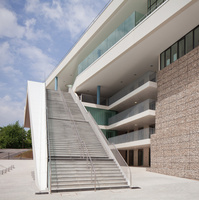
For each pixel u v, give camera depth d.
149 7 20.14
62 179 10.69
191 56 15.39
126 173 11.46
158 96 18.95
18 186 10.98
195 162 13.70
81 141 14.59
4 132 56.28
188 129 14.80
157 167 17.61
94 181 10.38
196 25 15.21
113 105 27.17
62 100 24.62
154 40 17.39
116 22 23.75
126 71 23.62
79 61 32.34
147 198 8.15
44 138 14.93
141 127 26.58
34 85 22.53
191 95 14.98
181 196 8.52
